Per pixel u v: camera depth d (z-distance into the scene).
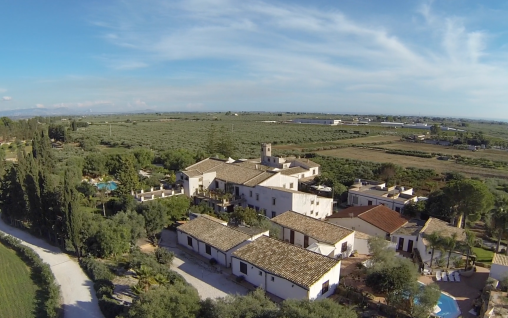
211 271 38.53
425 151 141.88
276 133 199.88
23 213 52.19
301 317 21.72
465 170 103.94
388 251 36.59
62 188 43.34
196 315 24.61
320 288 30.69
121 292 33.25
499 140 171.62
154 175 76.69
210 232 43.28
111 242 39.69
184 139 163.75
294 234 44.19
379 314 29.33
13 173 53.78
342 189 66.38
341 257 40.72
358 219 48.16
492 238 48.72
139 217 45.03
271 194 54.25
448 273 38.03
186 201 54.28
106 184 70.25
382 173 81.44
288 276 31.25
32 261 40.19
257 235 40.97
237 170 64.75
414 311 28.12
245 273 35.75
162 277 32.50
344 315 22.50
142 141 153.62
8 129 153.62
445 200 50.09
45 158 78.69
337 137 183.12
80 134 171.75
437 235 38.97
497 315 28.05
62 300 31.98
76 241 40.22
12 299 32.38
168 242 47.19
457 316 29.88
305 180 75.56
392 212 51.00
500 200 50.50
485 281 36.41
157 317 22.98
